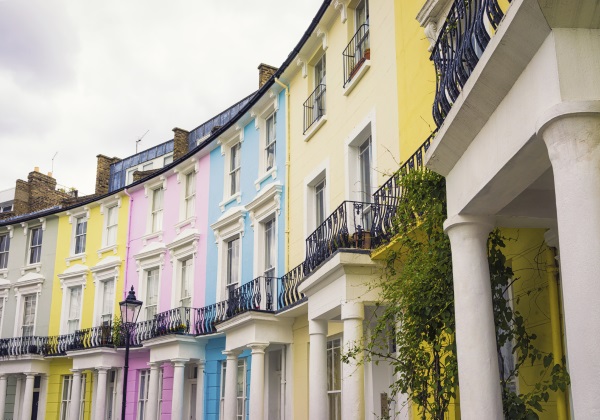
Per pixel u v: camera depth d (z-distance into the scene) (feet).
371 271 30.73
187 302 65.87
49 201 98.68
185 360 59.62
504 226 20.57
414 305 22.86
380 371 35.83
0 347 82.74
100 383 69.67
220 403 57.57
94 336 73.77
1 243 92.99
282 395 48.39
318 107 47.88
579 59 12.22
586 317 11.19
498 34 13.74
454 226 18.11
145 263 72.59
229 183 62.90
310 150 48.24
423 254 23.58
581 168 11.69
